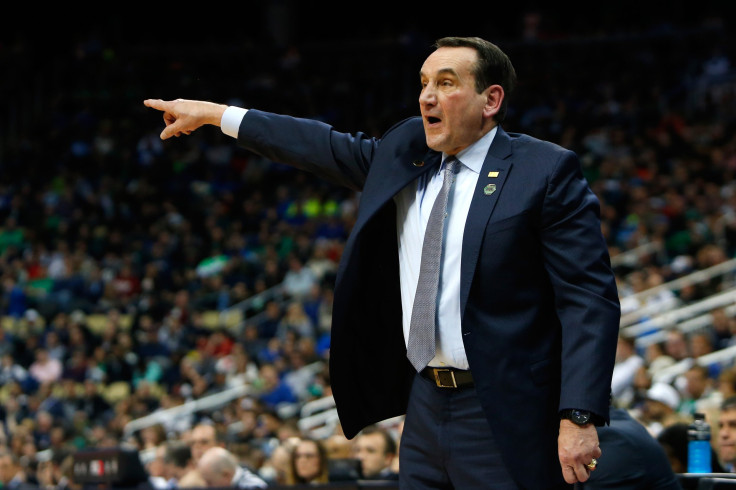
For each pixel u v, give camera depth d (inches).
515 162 298.8
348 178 328.8
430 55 308.8
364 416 319.9
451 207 302.0
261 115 333.1
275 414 1075.3
